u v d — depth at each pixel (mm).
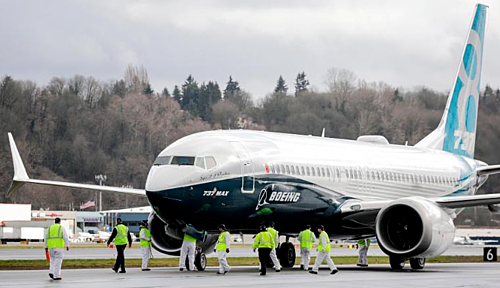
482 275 75500
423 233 78188
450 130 114562
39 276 71750
